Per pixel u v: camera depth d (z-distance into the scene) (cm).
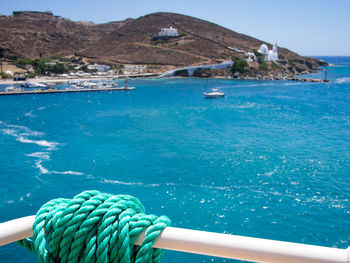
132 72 13250
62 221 151
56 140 3356
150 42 17062
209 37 17925
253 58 14288
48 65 12106
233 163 2530
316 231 1573
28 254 1388
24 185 2155
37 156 2784
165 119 4528
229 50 15362
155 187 2103
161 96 7219
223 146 3055
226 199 1902
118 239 147
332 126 3981
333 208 1777
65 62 15300
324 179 2180
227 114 4891
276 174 2280
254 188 2047
